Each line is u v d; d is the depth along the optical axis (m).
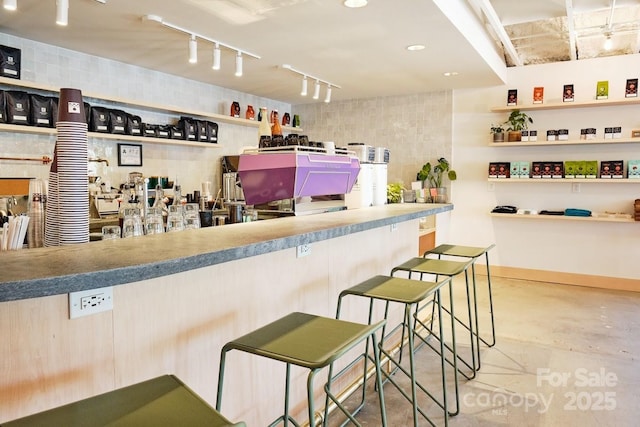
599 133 5.16
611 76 5.07
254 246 1.55
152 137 4.64
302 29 3.57
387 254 3.39
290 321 1.68
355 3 3.07
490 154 5.75
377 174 3.91
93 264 1.16
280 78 5.27
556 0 4.00
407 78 5.26
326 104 6.84
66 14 2.71
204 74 5.09
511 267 5.75
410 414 2.48
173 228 2.14
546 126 5.42
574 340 3.57
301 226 2.14
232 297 1.88
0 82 3.47
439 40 3.86
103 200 3.62
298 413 2.32
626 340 3.56
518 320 4.06
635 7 4.25
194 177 5.47
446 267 2.69
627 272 5.14
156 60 4.51
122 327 1.45
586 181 5.09
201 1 3.03
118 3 3.05
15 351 1.20
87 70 4.30
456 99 5.92
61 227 1.61
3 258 1.25
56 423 0.97
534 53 5.37
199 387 1.73
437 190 5.88
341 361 2.71
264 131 3.31
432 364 3.15
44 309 1.25
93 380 1.37
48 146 4.06
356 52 4.21
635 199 5.05
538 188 5.54
